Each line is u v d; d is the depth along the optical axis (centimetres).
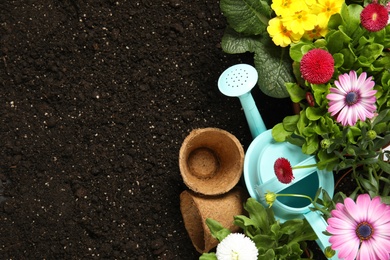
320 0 117
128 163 132
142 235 131
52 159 133
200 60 133
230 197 123
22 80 134
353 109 107
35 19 135
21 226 132
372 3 110
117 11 134
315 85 114
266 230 116
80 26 134
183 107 133
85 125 133
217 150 128
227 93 115
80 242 131
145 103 133
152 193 132
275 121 131
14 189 133
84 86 134
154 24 134
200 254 131
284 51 123
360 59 115
